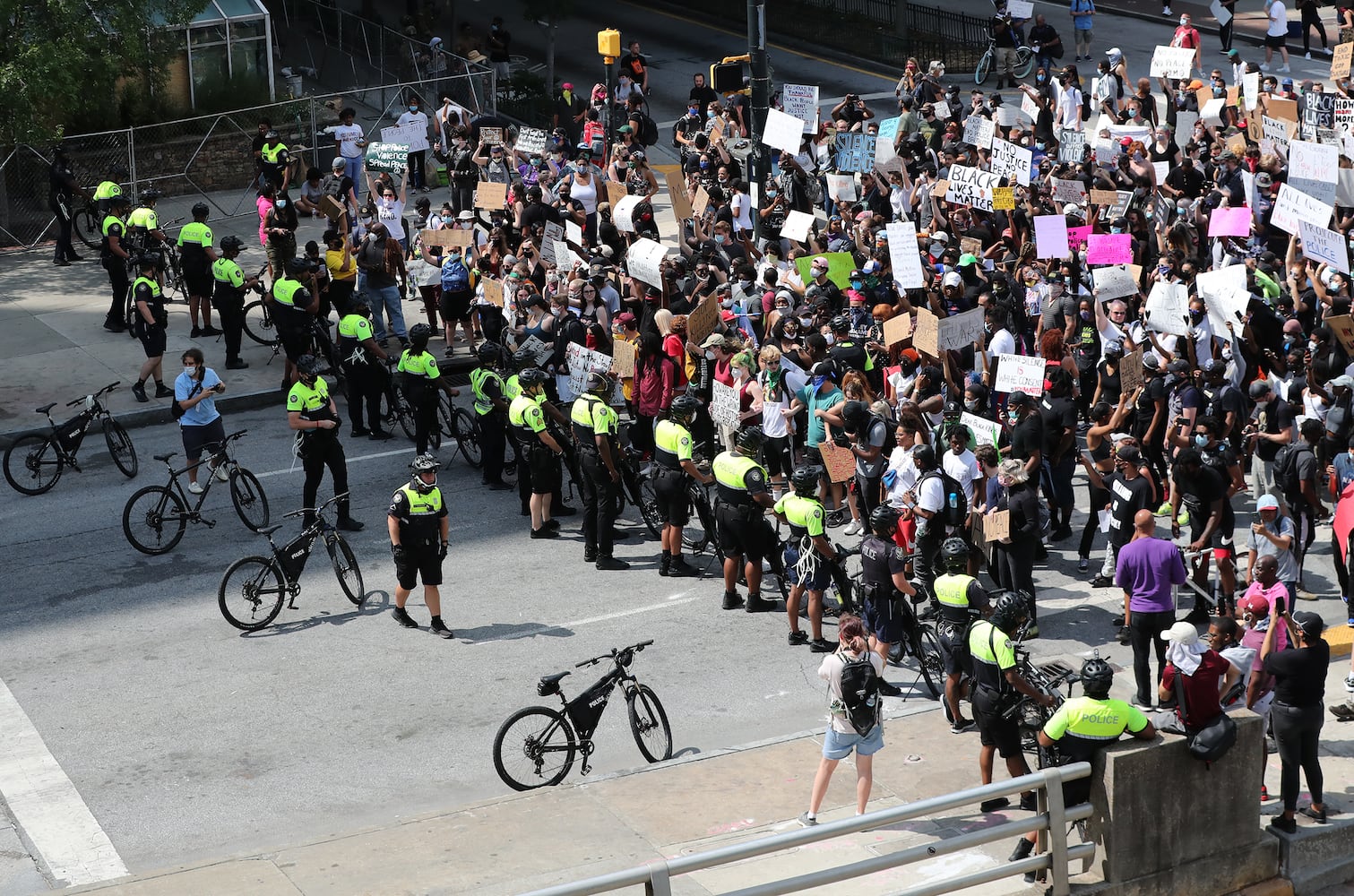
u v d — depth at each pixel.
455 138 56.16
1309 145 45.19
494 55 73.94
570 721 23.81
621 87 66.94
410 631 29.12
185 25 59.44
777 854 21.06
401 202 50.78
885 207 50.50
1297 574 27.78
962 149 51.78
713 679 27.09
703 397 36.19
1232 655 22.97
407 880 20.19
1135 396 32.62
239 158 60.53
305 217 55.34
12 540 33.41
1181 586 27.67
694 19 91.94
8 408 40.22
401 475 37.16
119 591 30.95
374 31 71.19
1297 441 29.75
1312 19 79.31
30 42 52.41
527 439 32.94
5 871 21.45
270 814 22.95
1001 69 75.81
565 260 41.72
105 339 45.53
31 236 55.25
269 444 39.00
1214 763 19.52
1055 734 19.17
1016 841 21.33
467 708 26.09
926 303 39.84
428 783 23.81
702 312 35.75
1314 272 40.94
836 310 39.59
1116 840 19.02
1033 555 28.94
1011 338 35.56
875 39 81.62
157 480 36.78
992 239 46.56
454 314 43.12
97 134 55.97
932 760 24.05
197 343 45.12
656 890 15.83
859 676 20.94
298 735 25.27
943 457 29.95
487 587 31.12
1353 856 20.80
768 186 52.22
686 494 30.97
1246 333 36.22
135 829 22.53
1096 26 87.50
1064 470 31.89
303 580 31.59
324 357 42.78
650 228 45.50
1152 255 45.78
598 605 30.20
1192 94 61.31
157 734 25.31
